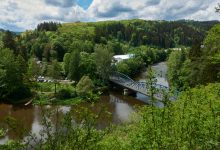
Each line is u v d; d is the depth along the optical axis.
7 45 107.25
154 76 8.10
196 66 49.22
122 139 9.70
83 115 7.24
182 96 9.08
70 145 6.84
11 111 59.19
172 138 7.63
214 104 8.38
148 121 7.92
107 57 87.94
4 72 65.62
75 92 66.00
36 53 129.00
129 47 194.25
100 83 86.62
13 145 6.85
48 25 190.50
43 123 6.95
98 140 7.43
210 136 7.65
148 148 7.53
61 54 125.56
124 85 80.50
